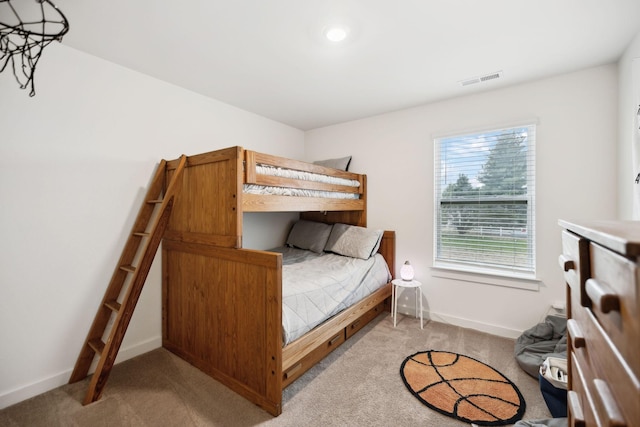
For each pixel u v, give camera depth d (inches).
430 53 83.6
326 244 141.4
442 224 124.7
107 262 88.7
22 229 73.7
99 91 86.1
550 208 99.8
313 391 76.5
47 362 78.0
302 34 74.3
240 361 76.2
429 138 124.7
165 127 102.4
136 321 96.1
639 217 69.4
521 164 106.3
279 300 68.3
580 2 62.3
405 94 113.8
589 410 28.5
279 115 139.4
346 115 139.7
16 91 72.0
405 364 89.0
